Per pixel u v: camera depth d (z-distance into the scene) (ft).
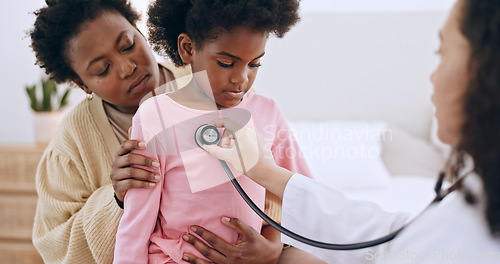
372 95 3.62
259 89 3.70
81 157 2.71
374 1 3.78
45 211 2.83
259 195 2.35
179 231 2.23
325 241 2.13
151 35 2.40
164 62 2.76
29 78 6.93
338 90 3.70
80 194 2.76
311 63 3.61
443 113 1.73
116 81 2.40
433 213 1.85
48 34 2.39
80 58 2.38
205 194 2.20
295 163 2.57
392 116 3.60
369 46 3.70
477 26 1.58
